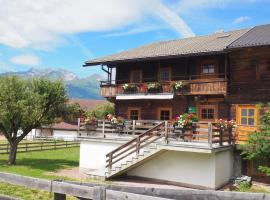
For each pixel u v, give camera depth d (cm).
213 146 1597
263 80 1939
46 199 1177
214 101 2131
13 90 2130
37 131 5494
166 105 2331
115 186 606
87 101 7681
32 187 584
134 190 604
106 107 4903
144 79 2442
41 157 2691
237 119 2011
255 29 2408
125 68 2531
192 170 1650
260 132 1652
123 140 1895
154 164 1762
